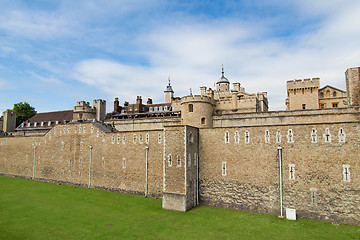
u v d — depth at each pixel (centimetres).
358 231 2698
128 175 4362
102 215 3269
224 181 3616
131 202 3806
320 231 2717
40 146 5778
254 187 3419
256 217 3166
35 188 4819
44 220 3091
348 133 3002
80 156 5034
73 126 5231
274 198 3291
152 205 3656
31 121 8238
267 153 3391
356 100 4097
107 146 4678
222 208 3559
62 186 4975
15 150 6275
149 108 7706
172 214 3291
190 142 3628
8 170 6347
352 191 2920
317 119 4166
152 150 4147
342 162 2997
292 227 2833
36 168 5772
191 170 3603
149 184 4122
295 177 3200
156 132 4138
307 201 3114
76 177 5038
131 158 4359
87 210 3466
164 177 3606
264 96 6306
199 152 3838
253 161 3466
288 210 3091
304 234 2648
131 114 6644
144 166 4203
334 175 3020
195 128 3784
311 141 3167
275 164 3331
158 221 3055
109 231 2775
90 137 4941
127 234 2698
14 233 2677
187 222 3019
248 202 3428
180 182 3481
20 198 4075
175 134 3603
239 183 3516
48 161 5569
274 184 3309
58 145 5434
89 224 2972
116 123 6388
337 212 2962
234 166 3575
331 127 3088
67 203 3791
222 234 2683
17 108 9588
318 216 3039
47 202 3847
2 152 6556
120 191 4416
